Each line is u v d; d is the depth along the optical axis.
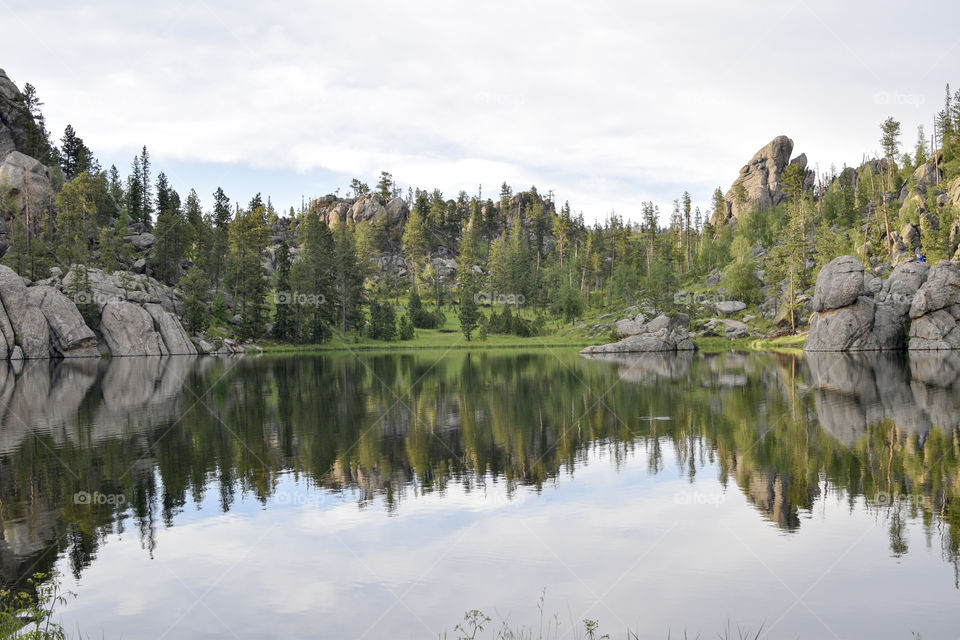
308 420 34.72
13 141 149.25
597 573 13.25
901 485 19.12
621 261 199.12
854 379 50.38
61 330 104.31
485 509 17.94
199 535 16.02
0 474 22.55
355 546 15.10
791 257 123.88
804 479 20.20
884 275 111.88
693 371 65.25
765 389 45.66
